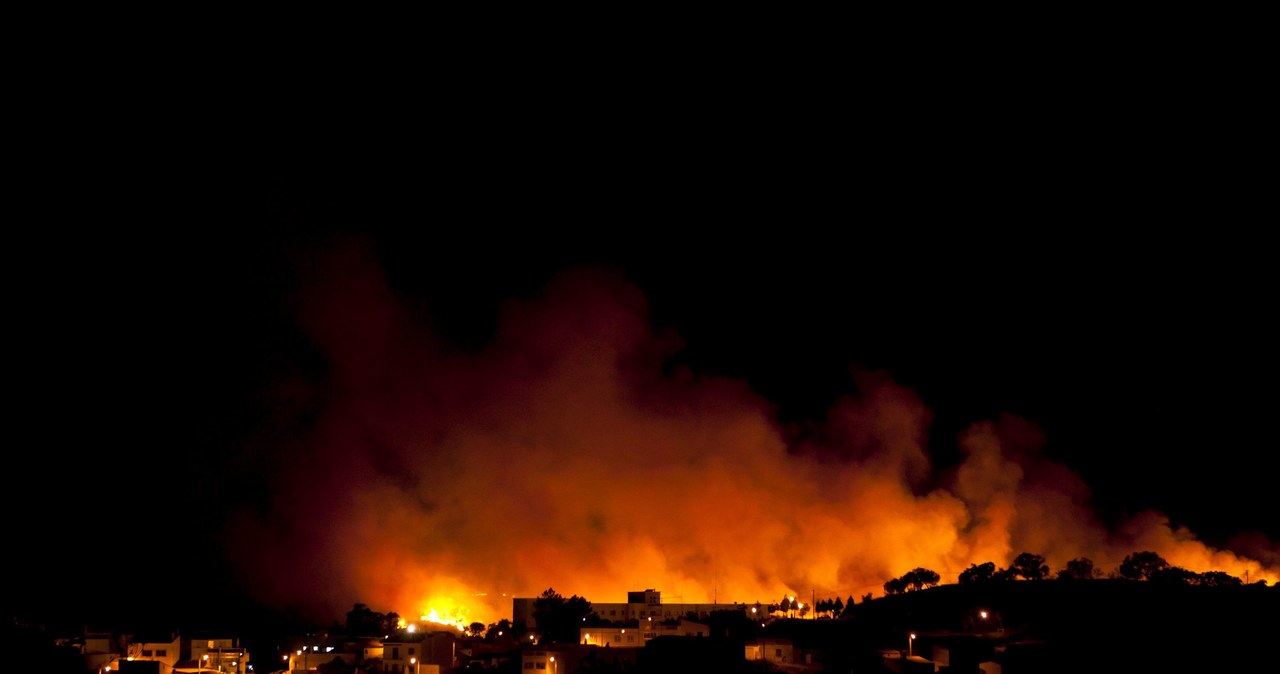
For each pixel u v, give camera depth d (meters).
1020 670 113.44
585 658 121.38
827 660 120.25
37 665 113.38
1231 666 109.81
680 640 118.94
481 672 123.12
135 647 127.62
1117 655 115.81
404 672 123.62
